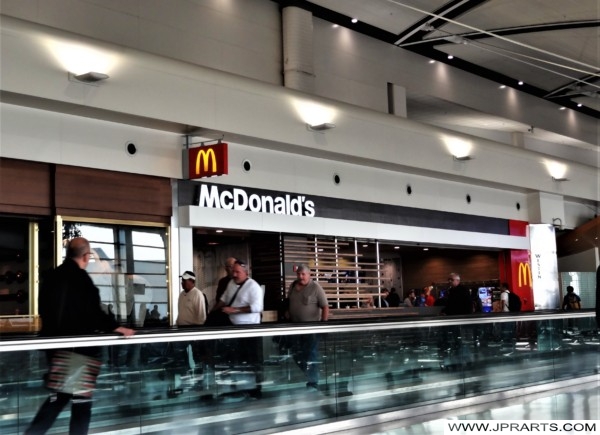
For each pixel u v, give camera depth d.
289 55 16.25
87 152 10.94
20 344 5.07
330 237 15.16
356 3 16.92
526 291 20.53
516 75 22.70
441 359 8.69
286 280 14.02
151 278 11.73
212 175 11.66
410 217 16.92
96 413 5.48
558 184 21.06
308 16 16.56
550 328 10.52
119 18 13.27
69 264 5.67
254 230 13.28
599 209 23.86
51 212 10.56
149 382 5.85
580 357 11.07
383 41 19.27
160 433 5.89
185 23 14.45
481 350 9.27
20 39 9.77
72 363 5.37
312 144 13.81
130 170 11.47
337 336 7.52
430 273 24.41
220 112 12.19
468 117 22.86
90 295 5.67
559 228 21.73
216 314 9.04
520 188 19.92
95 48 10.54
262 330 6.78
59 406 5.27
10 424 5.00
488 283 22.72
